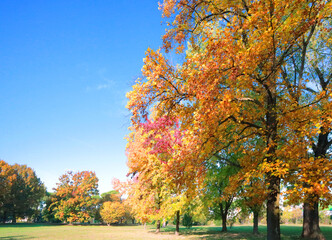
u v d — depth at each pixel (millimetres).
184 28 8266
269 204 7914
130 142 18719
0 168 53469
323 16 6836
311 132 6984
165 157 15078
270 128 7934
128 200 21531
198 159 7316
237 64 5992
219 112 6301
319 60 13008
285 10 6492
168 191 17859
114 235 23047
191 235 20469
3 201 53156
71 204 55031
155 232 26188
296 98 8320
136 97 6875
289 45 7516
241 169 8555
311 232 14539
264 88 8148
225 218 23641
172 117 7750
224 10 8164
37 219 70688
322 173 6535
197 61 6539
